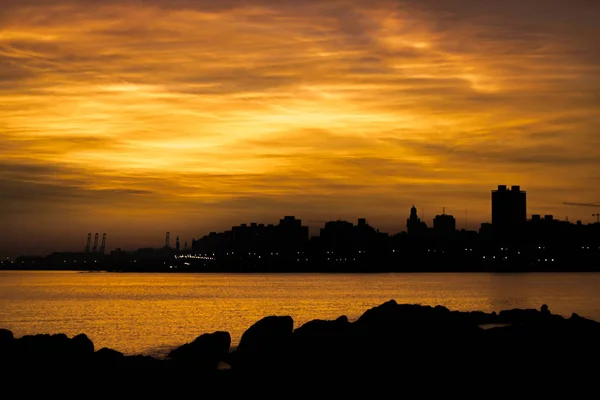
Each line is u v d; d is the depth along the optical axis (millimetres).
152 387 40375
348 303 159500
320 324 56188
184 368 44469
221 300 174500
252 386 40844
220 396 38844
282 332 51188
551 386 40781
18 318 115750
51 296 197750
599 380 42281
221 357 49469
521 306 146375
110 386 40219
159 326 100000
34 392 38406
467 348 50000
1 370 41031
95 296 198125
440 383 41281
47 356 44000
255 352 48281
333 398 38281
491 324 67938
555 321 62781
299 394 39156
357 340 51281
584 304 149750
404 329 55250
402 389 40000
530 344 51625
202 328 96625
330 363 45625
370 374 43156
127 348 72125
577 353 49156
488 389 40031
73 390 39125
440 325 57250
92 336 85312
